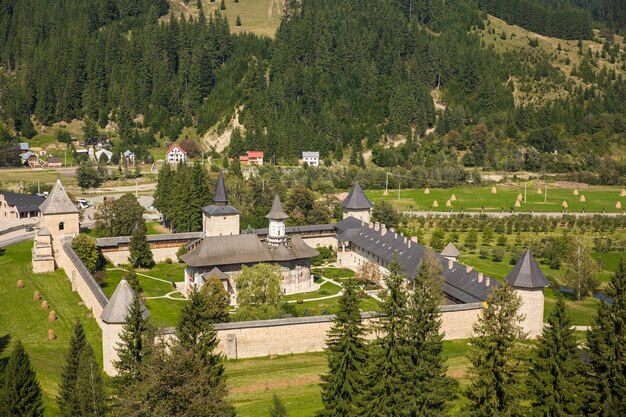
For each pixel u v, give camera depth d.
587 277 168.62
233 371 118.31
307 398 107.00
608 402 87.50
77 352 94.62
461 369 117.50
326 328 130.25
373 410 88.06
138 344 96.12
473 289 143.38
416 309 92.44
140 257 190.62
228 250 169.75
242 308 136.62
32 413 87.06
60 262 187.50
